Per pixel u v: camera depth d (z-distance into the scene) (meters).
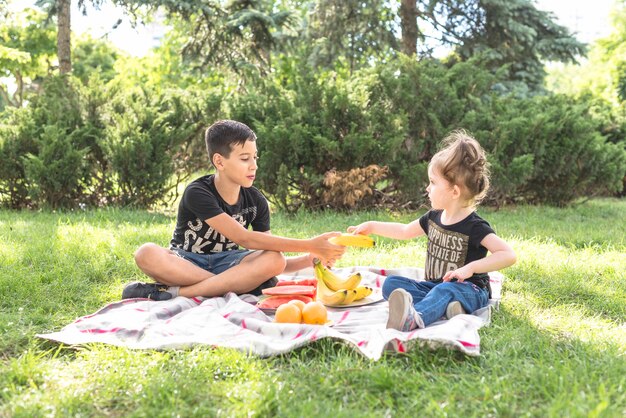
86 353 2.79
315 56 15.58
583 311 3.70
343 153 8.21
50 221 7.17
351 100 8.52
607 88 27.22
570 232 6.75
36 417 2.18
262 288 3.99
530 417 2.15
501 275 4.34
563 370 2.51
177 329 3.09
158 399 2.31
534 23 16.39
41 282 4.25
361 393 2.39
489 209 9.22
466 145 3.63
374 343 2.80
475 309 3.47
